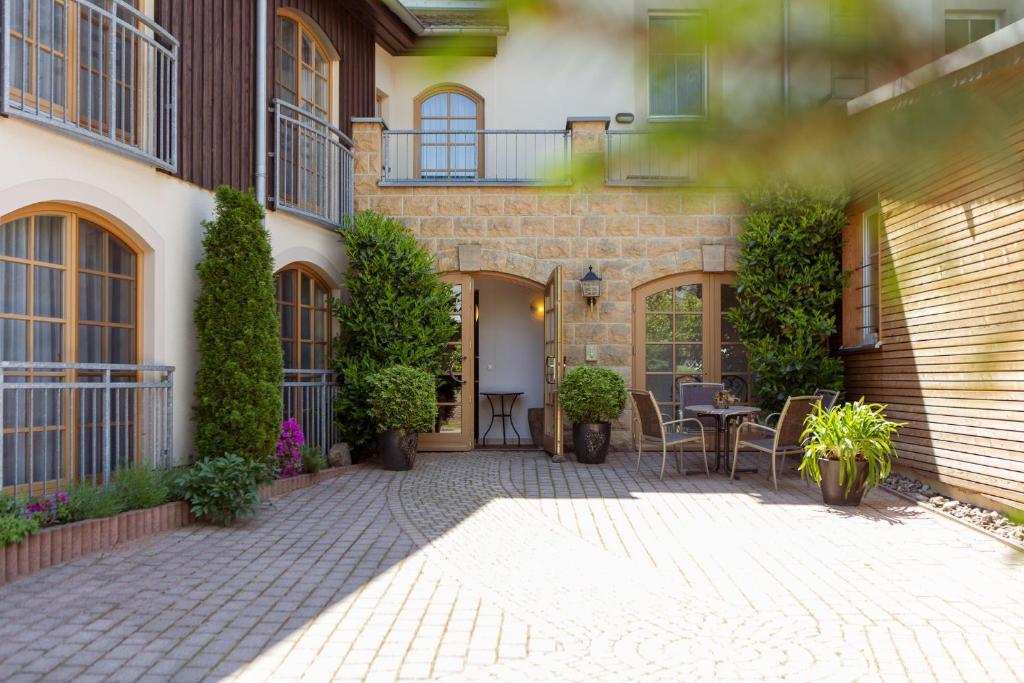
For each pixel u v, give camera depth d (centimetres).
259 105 910
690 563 570
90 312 696
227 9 860
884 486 845
